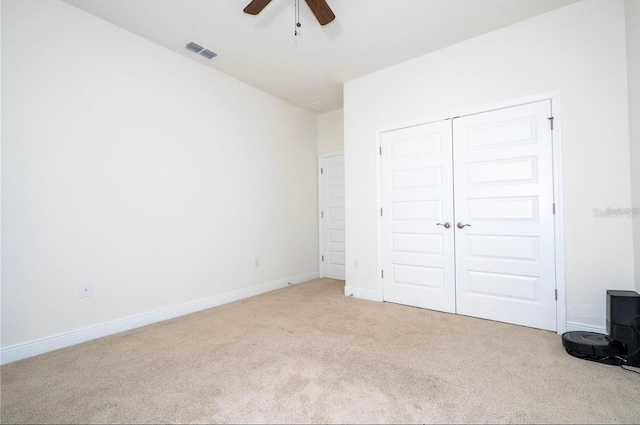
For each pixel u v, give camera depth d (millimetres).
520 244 2664
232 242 3654
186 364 1993
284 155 4465
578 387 1678
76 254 2395
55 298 2281
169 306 2990
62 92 2336
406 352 2141
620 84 2266
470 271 2924
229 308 3303
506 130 2730
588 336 2143
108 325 2553
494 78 2791
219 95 3543
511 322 2707
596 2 2350
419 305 3240
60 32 2334
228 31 2758
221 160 3553
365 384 1731
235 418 1448
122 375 1859
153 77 2922
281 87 4000
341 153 4855
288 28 2721
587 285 2381
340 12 2504
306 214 4855
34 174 2195
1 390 1707
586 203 2387
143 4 2381
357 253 3699
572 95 2441
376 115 3543
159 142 2959
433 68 3127
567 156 2457
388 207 3451
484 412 1473
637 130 2129
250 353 2148
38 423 1434
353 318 2900
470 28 2748
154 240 2898
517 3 2418
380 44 2988
